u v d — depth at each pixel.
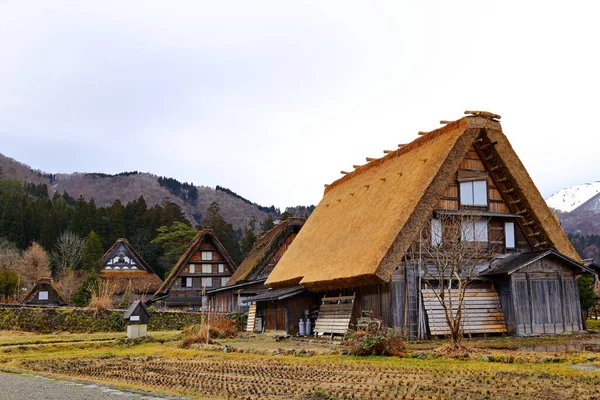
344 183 34.72
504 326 23.02
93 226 81.94
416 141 27.28
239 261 82.75
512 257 24.53
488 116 24.58
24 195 100.81
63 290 56.41
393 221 22.48
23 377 14.17
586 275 27.91
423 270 22.66
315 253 28.77
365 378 12.70
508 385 11.11
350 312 24.42
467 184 24.84
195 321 35.72
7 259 60.47
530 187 25.02
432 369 13.65
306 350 18.56
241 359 18.20
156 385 13.04
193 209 174.12
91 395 10.88
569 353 15.12
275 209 187.88
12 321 33.31
